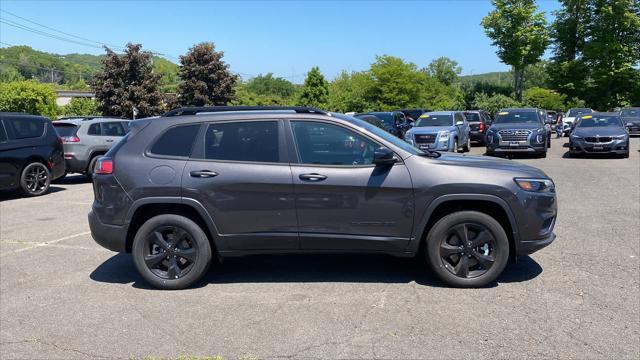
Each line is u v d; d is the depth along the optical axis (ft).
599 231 24.68
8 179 38.19
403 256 17.63
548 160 58.08
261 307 16.21
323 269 19.83
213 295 17.39
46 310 16.40
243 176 17.46
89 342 14.10
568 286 17.42
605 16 169.27
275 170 17.47
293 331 14.43
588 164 53.31
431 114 66.23
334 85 221.46
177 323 15.17
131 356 13.25
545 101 172.76
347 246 17.53
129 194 17.80
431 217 17.65
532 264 19.85
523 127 59.77
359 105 165.48
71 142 45.96
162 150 18.06
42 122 41.50
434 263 17.46
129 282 18.97
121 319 15.57
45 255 22.79
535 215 17.24
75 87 291.79
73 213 32.81
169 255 17.97
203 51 152.97
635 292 16.76
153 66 138.21
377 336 13.99
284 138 17.74
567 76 179.22
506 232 17.87
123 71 130.41
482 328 14.34
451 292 17.12
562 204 31.48
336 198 17.31
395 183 17.15
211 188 17.48
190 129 18.13
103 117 49.70
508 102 160.25
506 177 17.17
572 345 13.28
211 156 17.83
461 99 181.27
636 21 165.68
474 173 17.17
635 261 19.97
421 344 13.47
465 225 17.35
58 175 42.47
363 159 17.54
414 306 15.98
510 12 156.76
